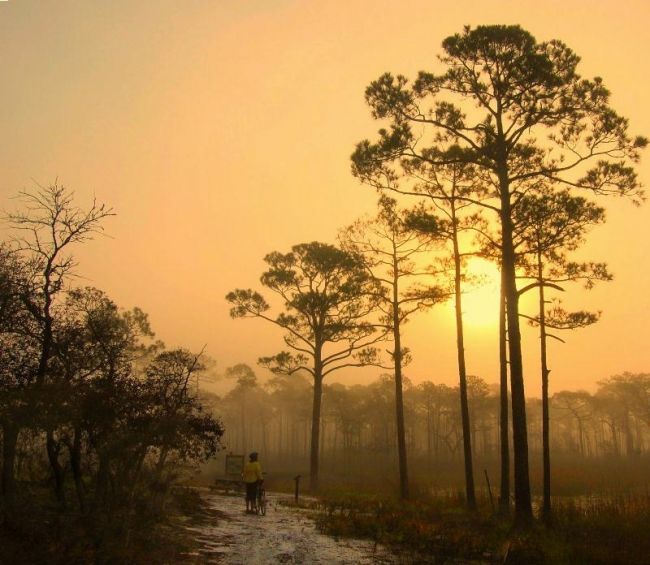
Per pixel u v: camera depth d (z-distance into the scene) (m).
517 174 19.70
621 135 17.38
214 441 12.77
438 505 23.02
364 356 36.06
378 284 30.45
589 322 20.73
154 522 12.08
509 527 17.17
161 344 34.81
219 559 11.05
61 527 9.91
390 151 18.95
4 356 11.53
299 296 36.50
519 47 17.44
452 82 18.27
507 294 18.41
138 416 11.33
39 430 10.54
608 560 12.56
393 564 11.91
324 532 15.41
